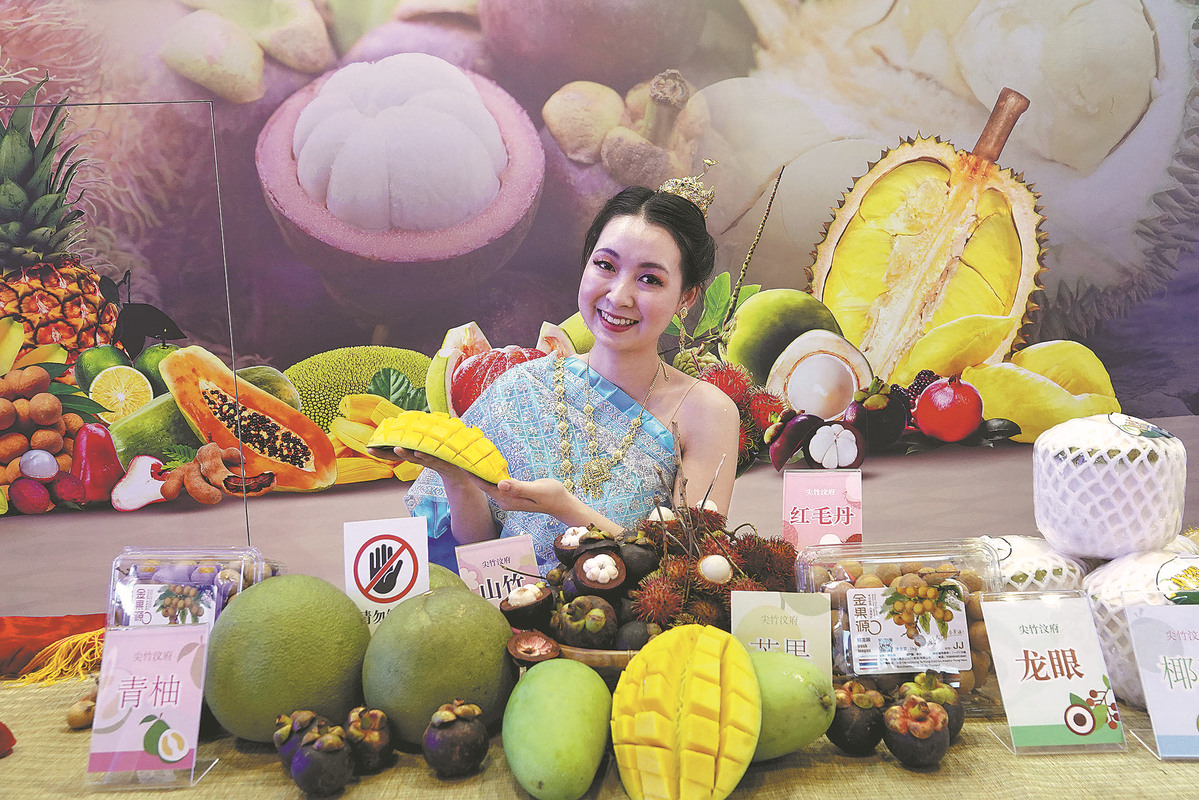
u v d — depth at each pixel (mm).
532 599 927
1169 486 1054
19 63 2225
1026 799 776
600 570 899
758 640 913
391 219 2375
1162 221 2492
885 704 875
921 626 922
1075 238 2498
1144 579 993
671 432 1379
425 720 823
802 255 2463
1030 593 945
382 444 1045
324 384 2369
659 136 2422
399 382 2398
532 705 782
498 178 2402
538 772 742
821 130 2447
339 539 2371
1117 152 2480
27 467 2109
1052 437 1129
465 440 1065
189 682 855
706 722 756
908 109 2455
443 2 2359
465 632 839
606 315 1326
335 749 772
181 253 2283
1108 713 883
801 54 2436
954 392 2490
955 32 2443
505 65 2387
